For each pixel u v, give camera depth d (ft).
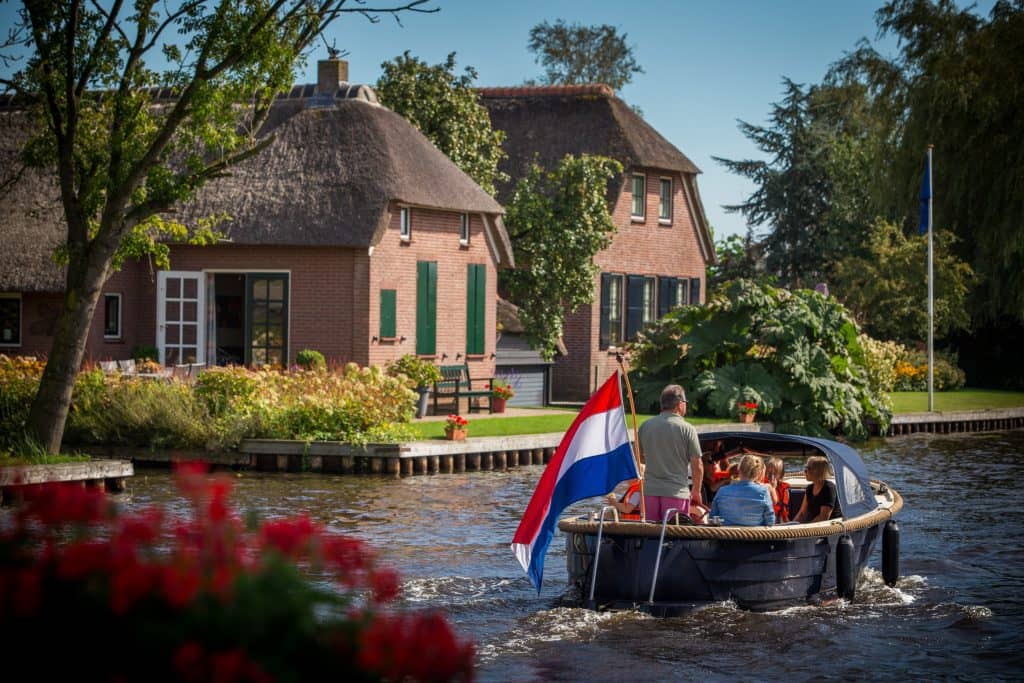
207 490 15.92
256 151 66.39
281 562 14.43
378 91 114.62
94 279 64.64
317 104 100.22
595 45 223.30
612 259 123.13
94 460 62.28
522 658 33.24
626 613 37.09
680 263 133.39
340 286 92.02
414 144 100.27
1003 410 114.01
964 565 47.37
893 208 149.38
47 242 95.04
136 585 13.30
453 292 100.53
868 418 104.73
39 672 13.26
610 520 38.01
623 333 125.18
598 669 32.37
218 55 63.98
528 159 125.08
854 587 40.22
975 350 152.05
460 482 68.69
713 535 36.37
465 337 101.96
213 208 93.35
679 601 37.19
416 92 114.21
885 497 47.55
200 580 13.74
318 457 72.18
